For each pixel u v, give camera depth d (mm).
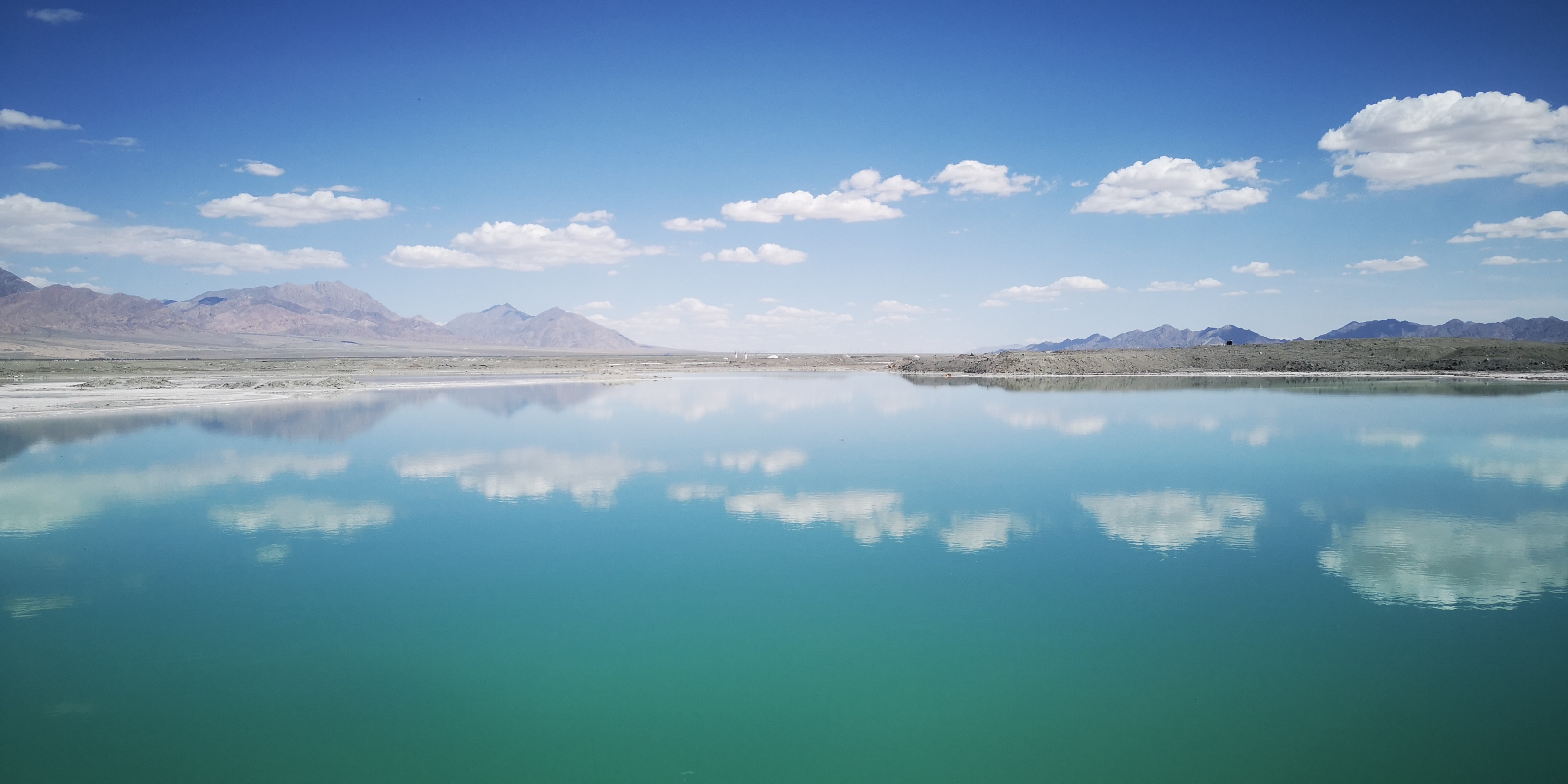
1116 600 17016
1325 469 32031
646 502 26547
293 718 12234
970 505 25969
